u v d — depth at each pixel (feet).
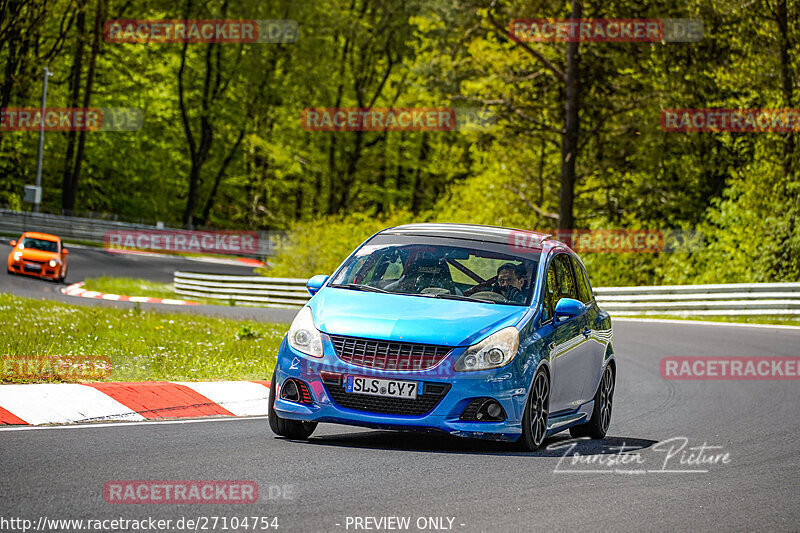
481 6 444.14
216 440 92.58
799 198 364.38
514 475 82.17
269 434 98.48
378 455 88.17
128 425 99.30
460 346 90.99
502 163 523.70
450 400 89.81
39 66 651.66
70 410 103.65
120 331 178.81
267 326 223.30
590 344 110.73
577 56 449.89
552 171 523.29
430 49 548.31
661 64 442.50
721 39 421.59
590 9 452.76
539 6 444.14
